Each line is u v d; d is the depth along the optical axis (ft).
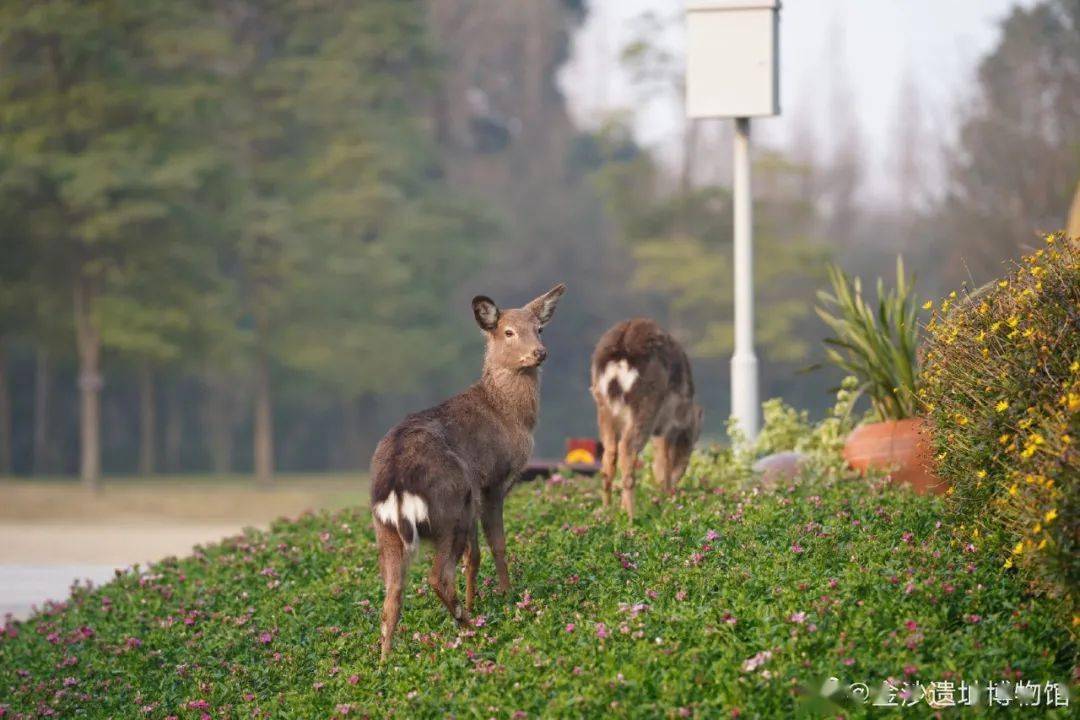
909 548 27.91
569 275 238.27
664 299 233.55
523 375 30.91
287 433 221.05
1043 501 23.00
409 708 25.16
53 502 122.72
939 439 28.66
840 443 39.50
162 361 152.66
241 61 179.52
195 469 214.69
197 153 151.84
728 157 232.94
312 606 32.89
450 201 194.08
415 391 202.28
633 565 30.45
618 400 36.63
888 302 40.40
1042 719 21.66
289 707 27.30
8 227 147.33
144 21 155.43
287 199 175.73
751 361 45.37
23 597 50.03
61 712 30.12
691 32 46.01
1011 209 164.96
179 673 30.53
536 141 270.67
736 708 22.20
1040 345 26.14
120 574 41.52
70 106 148.46
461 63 269.44
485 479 30.09
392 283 173.88
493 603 29.96
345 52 180.65
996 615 24.57
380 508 27.61
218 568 38.60
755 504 34.32
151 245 149.79
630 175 202.08
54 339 157.89
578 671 24.50
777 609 25.53
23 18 144.56
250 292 173.78
